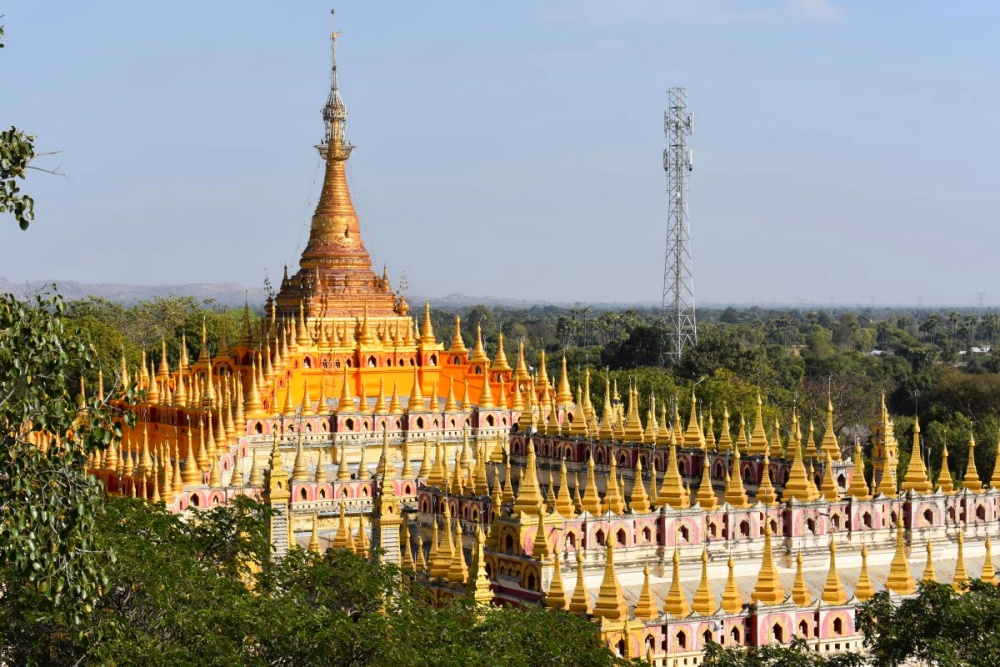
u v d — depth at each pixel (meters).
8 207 63.78
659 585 106.94
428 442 161.00
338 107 193.00
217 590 82.88
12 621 75.56
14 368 63.25
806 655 92.12
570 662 83.31
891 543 116.88
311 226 191.62
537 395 177.38
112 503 92.56
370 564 96.62
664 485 112.56
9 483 63.53
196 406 160.25
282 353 172.12
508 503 116.06
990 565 110.94
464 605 88.88
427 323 182.50
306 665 78.62
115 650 72.50
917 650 90.38
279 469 138.00
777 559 112.81
